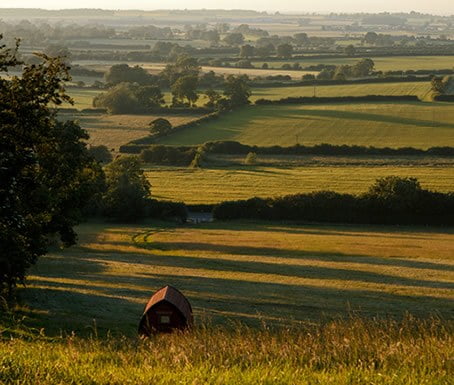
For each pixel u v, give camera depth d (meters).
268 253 108.44
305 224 136.62
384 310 61.62
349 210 136.88
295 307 62.06
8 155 41.94
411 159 196.00
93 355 20.56
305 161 196.62
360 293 71.12
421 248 111.88
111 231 126.50
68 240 69.50
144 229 130.25
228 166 194.00
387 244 115.62
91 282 72.69
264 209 141.12
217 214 143.38
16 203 44.34
